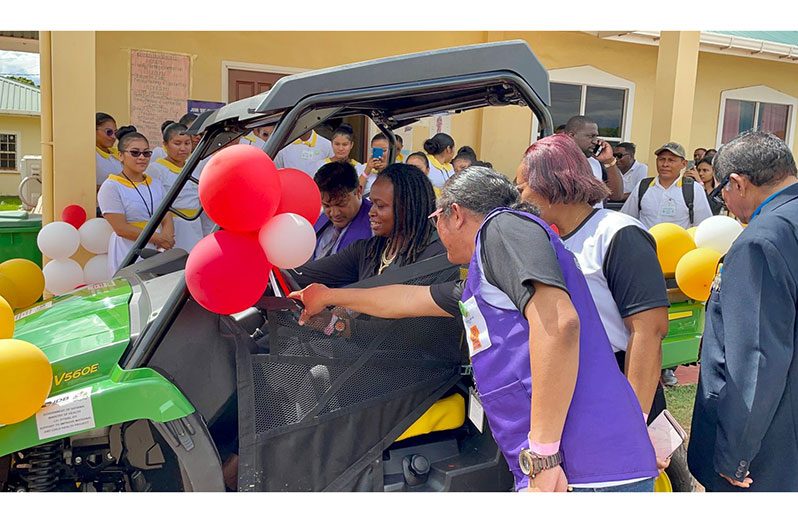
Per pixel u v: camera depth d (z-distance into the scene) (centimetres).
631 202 582
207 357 210
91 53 467
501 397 185
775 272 203
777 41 1055
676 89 720
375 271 289
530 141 939
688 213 549
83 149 472
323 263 313
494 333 184
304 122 208
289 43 774
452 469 224
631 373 215
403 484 224
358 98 205
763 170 220
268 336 221
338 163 346
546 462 170
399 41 834
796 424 212
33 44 821
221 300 187
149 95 715
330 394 215
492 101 271
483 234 180
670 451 219
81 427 189
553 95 957
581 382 180
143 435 221
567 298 169
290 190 208
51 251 424
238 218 183
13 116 2570
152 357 203
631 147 766
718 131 1133
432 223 265
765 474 215
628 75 998
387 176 268
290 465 211
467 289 190
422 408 227
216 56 741
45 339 217
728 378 210
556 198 223
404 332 225
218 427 229
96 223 446
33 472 206
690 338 319
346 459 217
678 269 295
